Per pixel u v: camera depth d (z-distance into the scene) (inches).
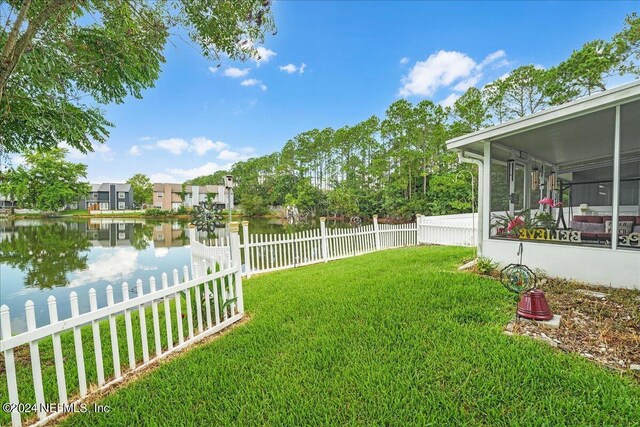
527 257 189.8
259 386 86.1
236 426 71.1
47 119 140.1
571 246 169.2
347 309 141.8
